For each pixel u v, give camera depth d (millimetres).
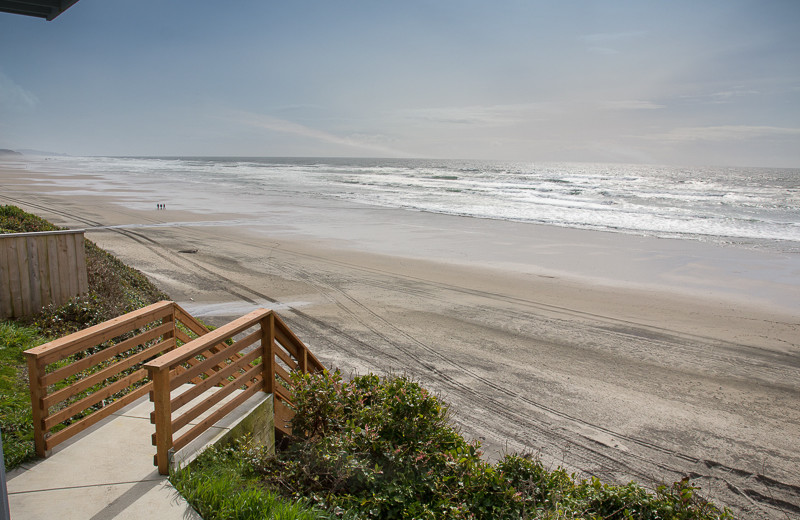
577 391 9539
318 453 4570
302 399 5133
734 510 6340
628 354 11484
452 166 166125
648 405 9070
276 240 24453
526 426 8180
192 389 4070
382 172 102812
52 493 3537
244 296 15156
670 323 13773
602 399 9242
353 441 4703
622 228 29797
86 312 8281
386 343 11734
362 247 23266
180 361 3812
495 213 35969
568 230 28781
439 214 34875
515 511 4621
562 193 55219
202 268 18328
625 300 15820
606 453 7492
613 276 18781
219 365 6605
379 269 19250
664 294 16531
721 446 7812
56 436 4090
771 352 11797
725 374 10531
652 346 12023
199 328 5812
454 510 4297
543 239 25906
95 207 34625
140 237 23938
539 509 4730
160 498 3531
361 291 16172
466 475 4863
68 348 4117
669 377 10305
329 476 4516
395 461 4715
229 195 45906
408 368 10328
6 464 3803
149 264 18453
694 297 16250
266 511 3621
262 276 17641
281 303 14641
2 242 7715
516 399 9117
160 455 3762
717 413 8859
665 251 23266
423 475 4707
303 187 57250
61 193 44375
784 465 7379
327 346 11422
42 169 98500
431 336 12297
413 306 14758
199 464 4020
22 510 3340
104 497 3514
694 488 5363
